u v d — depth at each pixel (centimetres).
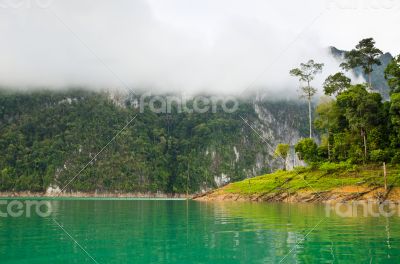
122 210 5878
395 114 6875
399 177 6119
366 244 2278
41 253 2072
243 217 3994
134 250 2173
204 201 8325
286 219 3694
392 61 7475
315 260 1895
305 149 8094
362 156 7112
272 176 8262
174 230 2994
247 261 1895
